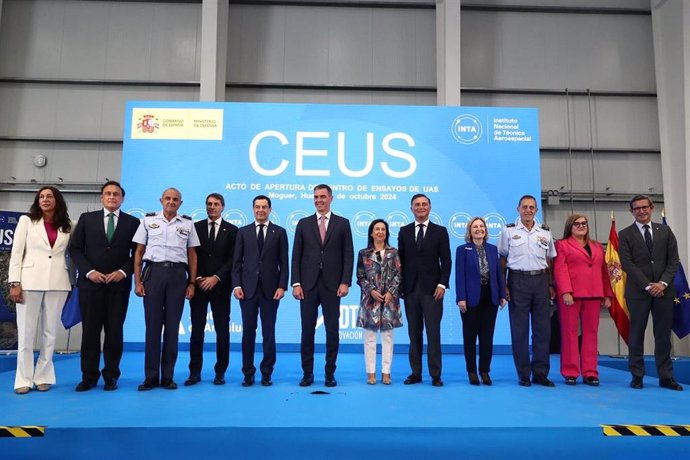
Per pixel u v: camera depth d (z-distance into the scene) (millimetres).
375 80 7051
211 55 6441
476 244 3617
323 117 5840
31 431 2146
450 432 2197
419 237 3578
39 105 6836
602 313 6734
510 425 2240
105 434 2156
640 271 3510
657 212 6930
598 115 7090
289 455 2170
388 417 2389
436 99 7074
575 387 3424
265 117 5809
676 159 6703
